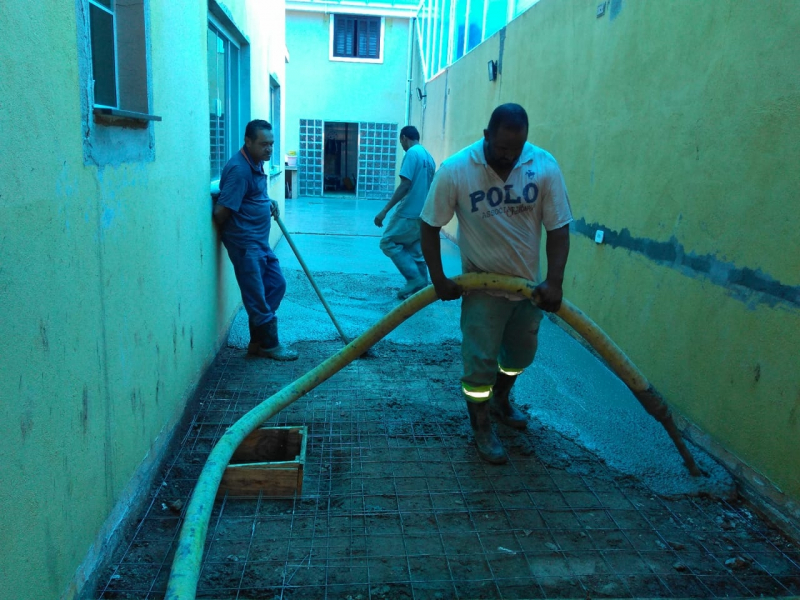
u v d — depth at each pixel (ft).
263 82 22.63
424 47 50.03
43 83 5.72
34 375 5.62
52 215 5.94
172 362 10.59
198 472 9.82
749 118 9.80
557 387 13.51
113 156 7.68
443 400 12.87
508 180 9.14
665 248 12.32
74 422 6.52
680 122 11.92
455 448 10.88
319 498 9.20
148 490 9.06
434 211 9.48
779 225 9.03
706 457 10.46
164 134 9.96
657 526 8.82
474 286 9.61
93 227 7.02
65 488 6.31
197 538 6.89
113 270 7.69
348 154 68.13
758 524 8.96
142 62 8.75
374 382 13.70
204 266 13.20
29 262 5.49
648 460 10.48
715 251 10.59
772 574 7.86
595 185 16.16
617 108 14.90
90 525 7.00
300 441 10.31
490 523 8.74
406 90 58.39
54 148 5.97
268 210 14.57
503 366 11.12
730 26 10.41
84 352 6.78
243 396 12.67
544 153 9.37
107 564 7.45
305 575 7.53
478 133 31.09
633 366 9.53
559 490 9.64
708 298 10.76
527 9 22.91
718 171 10.60
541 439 11.25
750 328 9.61
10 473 5.20
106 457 7.49
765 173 9.37
